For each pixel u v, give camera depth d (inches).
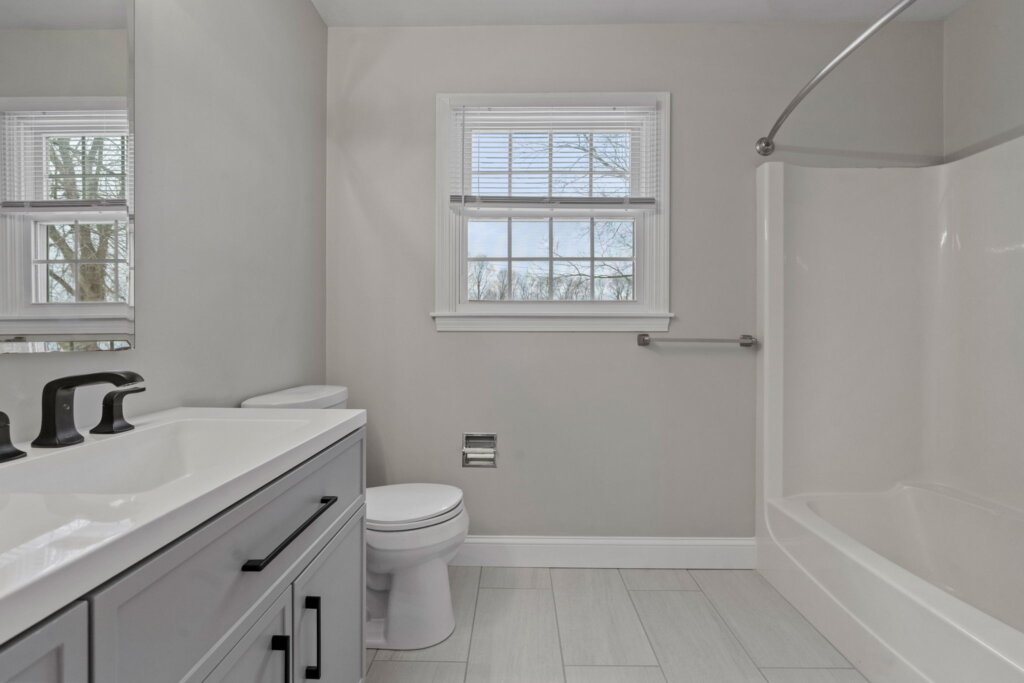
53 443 33.5
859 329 85.6
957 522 75.1
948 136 86.0
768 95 86.4
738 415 87.3
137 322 45.3
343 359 88.0
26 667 15.7
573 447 87.6
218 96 56.9
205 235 54.8
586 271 89.1
